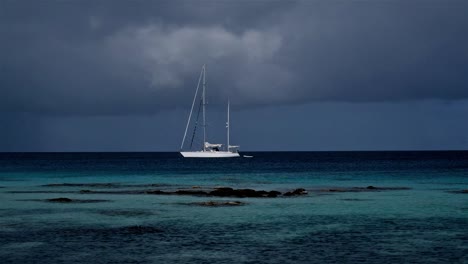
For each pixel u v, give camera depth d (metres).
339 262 24.14
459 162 162.88
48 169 123.31
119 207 43.03
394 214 39.16
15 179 84.94
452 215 38.62
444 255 25.47
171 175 98.56
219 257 25.03
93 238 29.23
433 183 72.94
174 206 43.59
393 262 24.19
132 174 101.81
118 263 23.91
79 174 101.00
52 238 29.23
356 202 46.97
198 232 31.19
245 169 124.62
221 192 53.06
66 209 41.81
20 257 24.83
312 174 99.62
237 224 34.19
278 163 167.12
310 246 27.42
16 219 36.34
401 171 107.38
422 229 32.44
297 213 39.47
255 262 24.14
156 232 31.17
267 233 30.94
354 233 31.03
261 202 46.56
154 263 23.94
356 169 119.25
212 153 170.12
